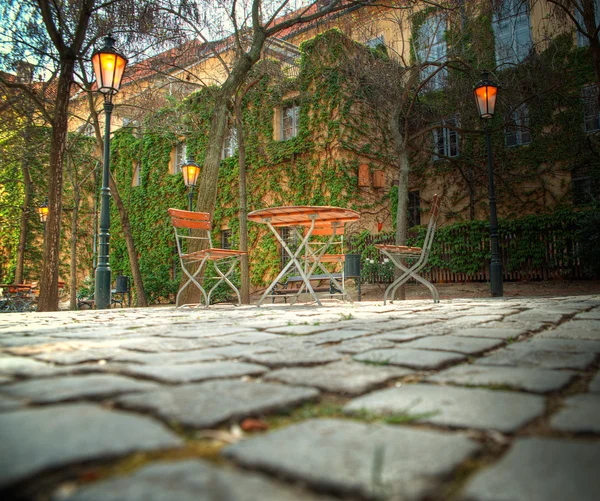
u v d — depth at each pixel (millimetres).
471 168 14469
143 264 17750
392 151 14695
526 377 1460
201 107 16609
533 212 13609
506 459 796
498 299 7117
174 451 846
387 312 4535
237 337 2576
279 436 915
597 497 655
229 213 15883
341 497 668
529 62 13117
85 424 960
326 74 13758
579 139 12930
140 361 1770
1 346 2205
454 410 1095
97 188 20609
